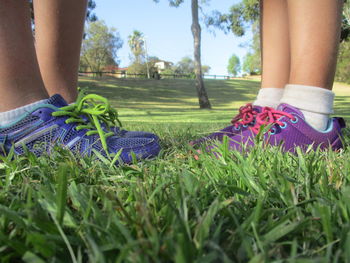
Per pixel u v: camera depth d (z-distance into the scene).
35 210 0.43
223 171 0.78
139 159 1.02
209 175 0.71
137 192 0.55
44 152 0.98
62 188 0.43
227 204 0.47
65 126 1.05
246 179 0.64
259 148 0.98
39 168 0.76
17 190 0.60
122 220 0.45
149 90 26.39
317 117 1.17
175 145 1.27
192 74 54.84
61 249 0.39
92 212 0.49
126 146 1.06
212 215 0.41
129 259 0.31
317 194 0.57
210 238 0.41
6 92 1.01
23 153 0.98
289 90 1.20
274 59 1.47
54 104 1.08
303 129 1.15
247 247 0.34
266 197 0.56
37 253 0.38
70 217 0.46
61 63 1.35
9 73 1.00
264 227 0.43
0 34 0.97
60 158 0.93
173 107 17.06
